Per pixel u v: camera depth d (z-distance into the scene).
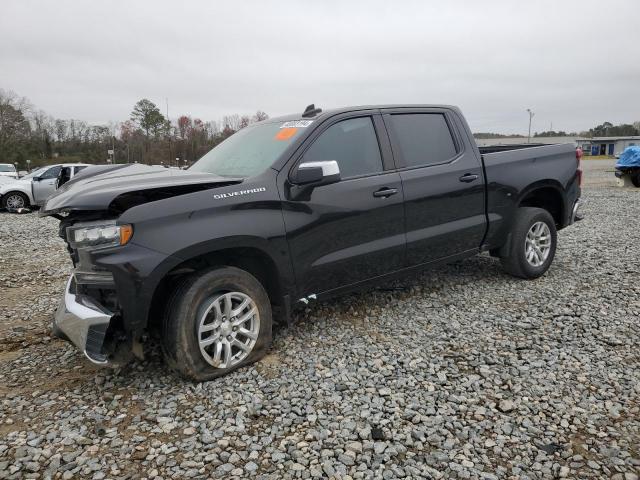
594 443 2.67
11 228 11.77
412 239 4.48
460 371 3.51
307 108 4.45
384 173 4.34
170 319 3.28
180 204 3.29
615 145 81.12
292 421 2.94
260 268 3.86
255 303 3.61
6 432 2.89
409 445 2.70
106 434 2.85
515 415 2.94
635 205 12.56
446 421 2.90
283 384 3.37
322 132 4.06
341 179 4.08
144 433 2.86
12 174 26.94
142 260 3.11
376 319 4.55
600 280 5.49
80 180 3.92
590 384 3.26
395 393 3.22
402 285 5.52
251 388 3.33
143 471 2.52
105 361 3.16
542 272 5.61
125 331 3.27
